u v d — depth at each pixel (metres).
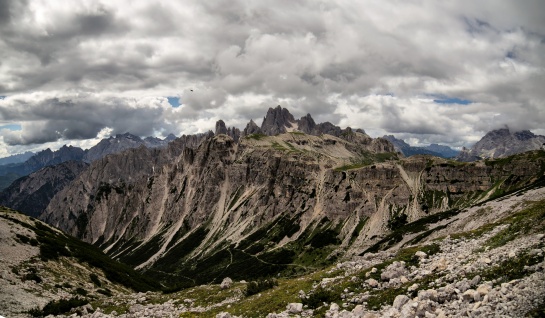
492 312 28.09
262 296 59.03
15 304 74.12
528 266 33.94
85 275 110.25
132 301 76.50
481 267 38.88
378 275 50.09
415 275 45.94
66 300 77.19
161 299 75.44
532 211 52.81
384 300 41.22
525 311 26.72
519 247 40.19
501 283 32.78
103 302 78.56
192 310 63.03
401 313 33.88
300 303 47.91
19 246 107.88
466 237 55.38
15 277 88.19
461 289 34.94
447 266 43.94
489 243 48.34
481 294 31.34
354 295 46.34
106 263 132.50
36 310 71.94
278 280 71.00
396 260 52.72
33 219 151.00
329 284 52.88
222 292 71.81
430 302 33.47
